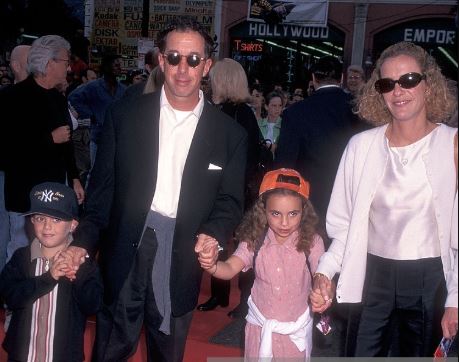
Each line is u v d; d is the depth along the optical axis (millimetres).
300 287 3229
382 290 2773
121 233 2963
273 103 7926
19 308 3051
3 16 19469
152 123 2951
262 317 3238
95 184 3021
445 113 2771
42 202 3115
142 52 13844
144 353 4316
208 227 2998
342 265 2842
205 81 5203
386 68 2732
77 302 3098
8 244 4539
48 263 3148
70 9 21656
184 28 2895
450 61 4078
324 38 20312
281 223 3178
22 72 4824
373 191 2775
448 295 2529
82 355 3180
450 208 2668
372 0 19500
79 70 10117
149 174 2932
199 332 4770
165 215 2992
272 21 20156
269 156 5102
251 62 21078
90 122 7586
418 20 19391
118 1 21062
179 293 3002
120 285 2980
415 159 2697
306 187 3236
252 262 3289
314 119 4160
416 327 2748
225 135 3051
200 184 2980
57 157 4547
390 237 2734
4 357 4047
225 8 20734
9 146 4383
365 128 4055
